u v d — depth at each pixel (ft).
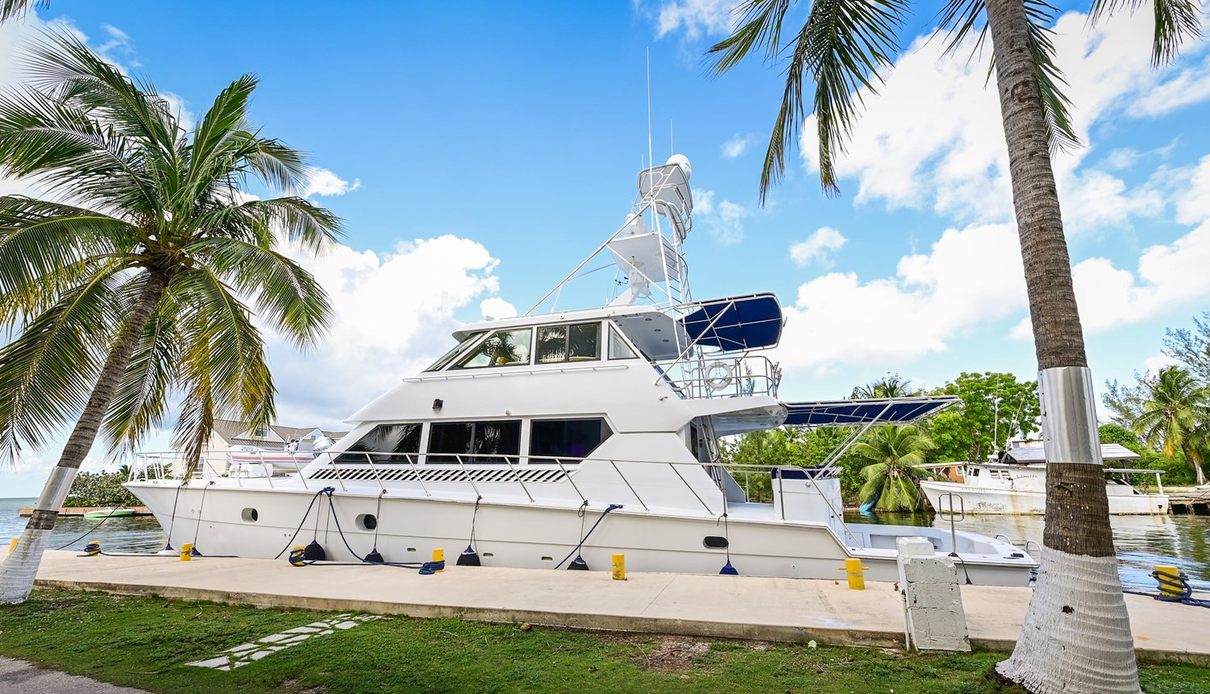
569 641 15.80
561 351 30.53
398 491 28.76
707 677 12.86
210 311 26.27
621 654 14.67
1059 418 12.19
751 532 24.16
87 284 24.75
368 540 28.02
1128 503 99.19
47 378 23.22
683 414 26.99
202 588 21.67
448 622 17.83
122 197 25.88
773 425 36.78
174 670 14.33
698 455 30.89
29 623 19.02
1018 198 13.56
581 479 26.94
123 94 25.31
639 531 25.16
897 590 20.08
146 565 27.43
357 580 22.88
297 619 18.66
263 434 31.81
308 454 54.24
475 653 14.88
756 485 113.91
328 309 29.09
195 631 17.47
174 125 27.50
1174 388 123.34
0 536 85.10
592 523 25.66
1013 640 14.33
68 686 13.47
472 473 28.50
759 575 23.80
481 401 29.91
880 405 31.53
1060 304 12.55
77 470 23.93
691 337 34.86
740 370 29.09
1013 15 14.43
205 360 26.89
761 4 22.74
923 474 111.14
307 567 26.17
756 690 12.05
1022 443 114.42
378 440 31.07
